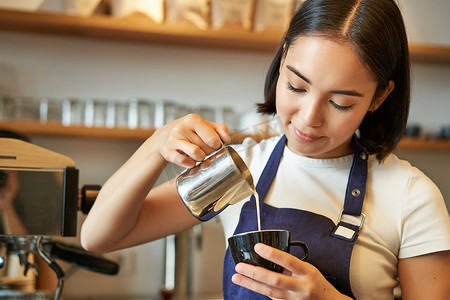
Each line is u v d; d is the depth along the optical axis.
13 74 2.69
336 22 1.03
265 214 1.26
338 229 1.22
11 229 1.07
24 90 2.71
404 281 1.21
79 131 2.56
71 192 1.10
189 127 1.09
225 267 1.29
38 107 2.64
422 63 3.18
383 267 1.20
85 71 2.78
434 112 3.22
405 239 1.20
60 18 2.48
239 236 1.04
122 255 2.82
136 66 2.84
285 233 1.03
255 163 1.35
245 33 2.66
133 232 1.28
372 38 1.03
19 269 2.29
